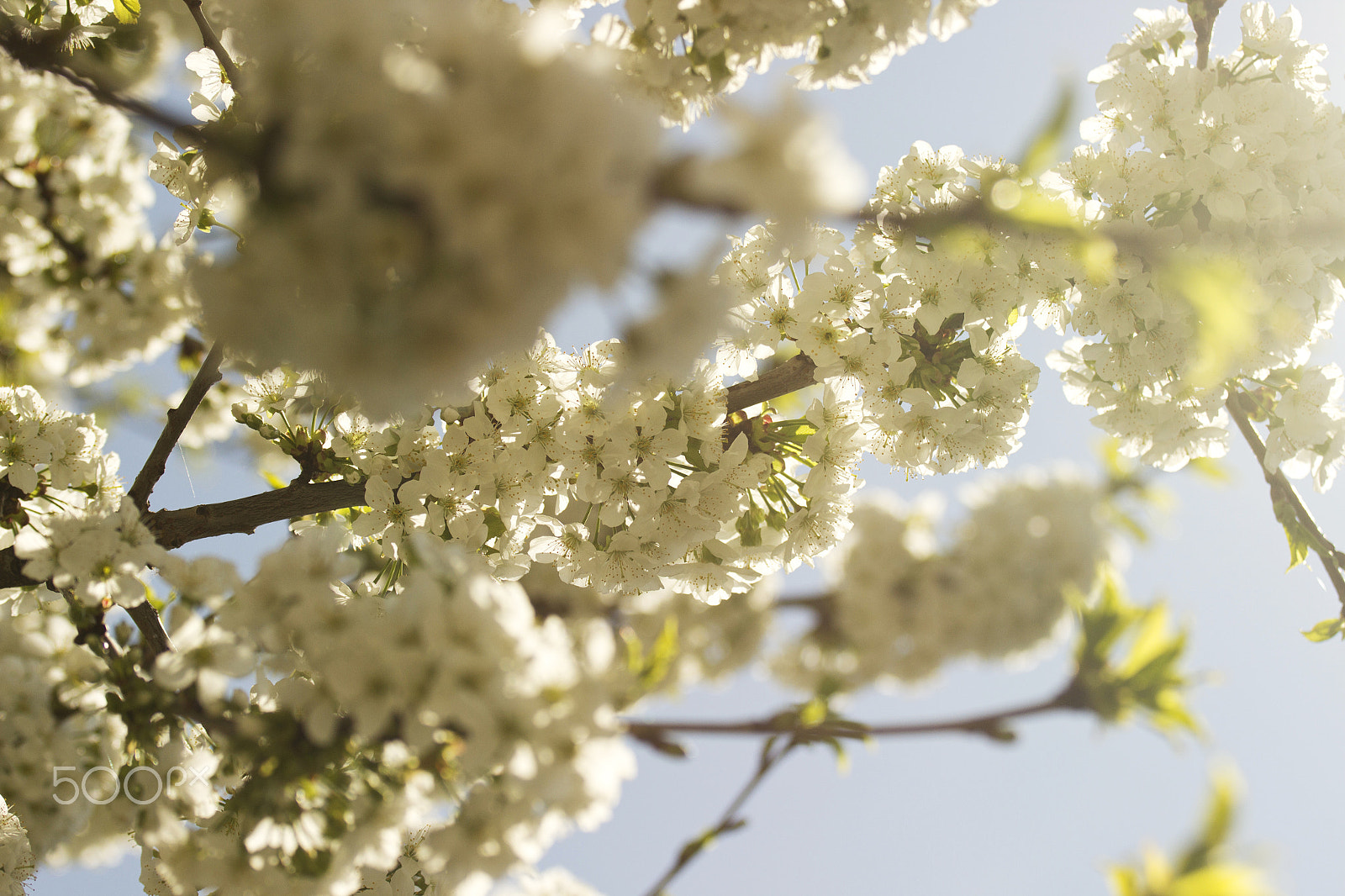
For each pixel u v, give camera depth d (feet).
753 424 4.90
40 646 4.59
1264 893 2.62
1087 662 3.85
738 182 2.49
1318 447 4.98
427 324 2.96
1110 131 4.92
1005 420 4.91
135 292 5.02
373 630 4.41
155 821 4.55
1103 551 4.40
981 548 4.41
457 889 4.47
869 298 4.87
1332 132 4.92
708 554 4.79
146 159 5.01
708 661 4.60
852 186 2.50
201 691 4.52
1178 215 4.83
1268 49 4.94
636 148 2.63
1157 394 4.90
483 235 2.68
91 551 4.63
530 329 2.94
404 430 4.86
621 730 4.33
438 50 2.80
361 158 2.78
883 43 4.62
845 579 4.45
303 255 2.96
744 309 4.84
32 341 5.02
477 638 4.38
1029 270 4.84
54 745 4.56
